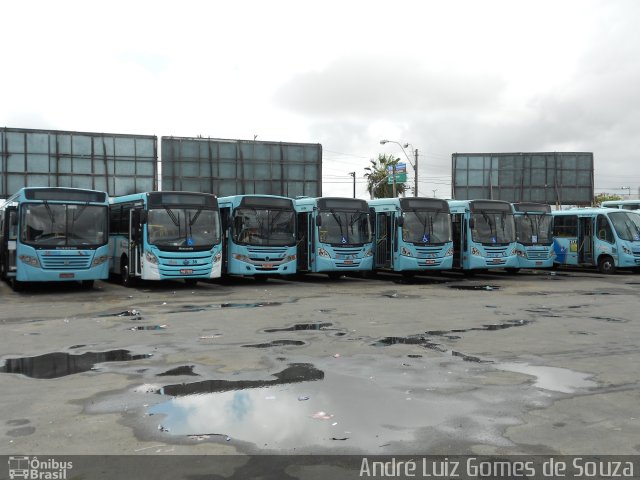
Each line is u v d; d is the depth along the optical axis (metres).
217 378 7.26
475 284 21.23
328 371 7.62
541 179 45.53
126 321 11.95
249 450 4.93
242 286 20.58
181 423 5.60
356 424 5.56
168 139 36.81
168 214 18.91
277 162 38.78
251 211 20.97
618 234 26.67
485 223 23.95
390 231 23.27
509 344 9.47
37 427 5.53
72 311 13.65
